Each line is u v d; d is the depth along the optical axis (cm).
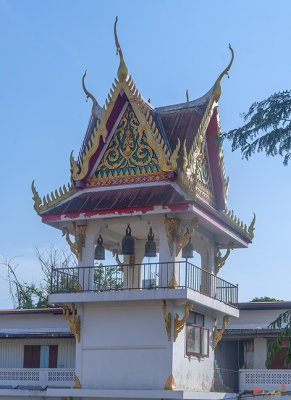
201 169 2872
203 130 2781
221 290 3005
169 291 2570
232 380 3338
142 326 2673
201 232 2897
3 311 3681
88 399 2720
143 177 2725
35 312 3622
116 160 2789
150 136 2725
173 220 2647
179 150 2788
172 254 2636
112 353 2700
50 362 3609
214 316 3008
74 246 2797
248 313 3566
